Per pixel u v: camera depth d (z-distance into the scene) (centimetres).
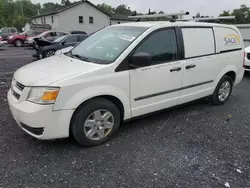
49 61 344
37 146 303
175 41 359
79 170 259
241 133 357
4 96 500
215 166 273
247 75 779
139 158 285
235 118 415
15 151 290
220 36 430
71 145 309
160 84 348
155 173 258
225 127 377
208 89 434
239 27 1132
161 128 368
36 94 260
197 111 444
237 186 240
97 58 321
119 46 324
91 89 281
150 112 355
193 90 404
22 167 260
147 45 329
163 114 425
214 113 436
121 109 325
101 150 300
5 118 384
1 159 273
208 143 325
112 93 299
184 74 376
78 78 271
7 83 617
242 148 314
